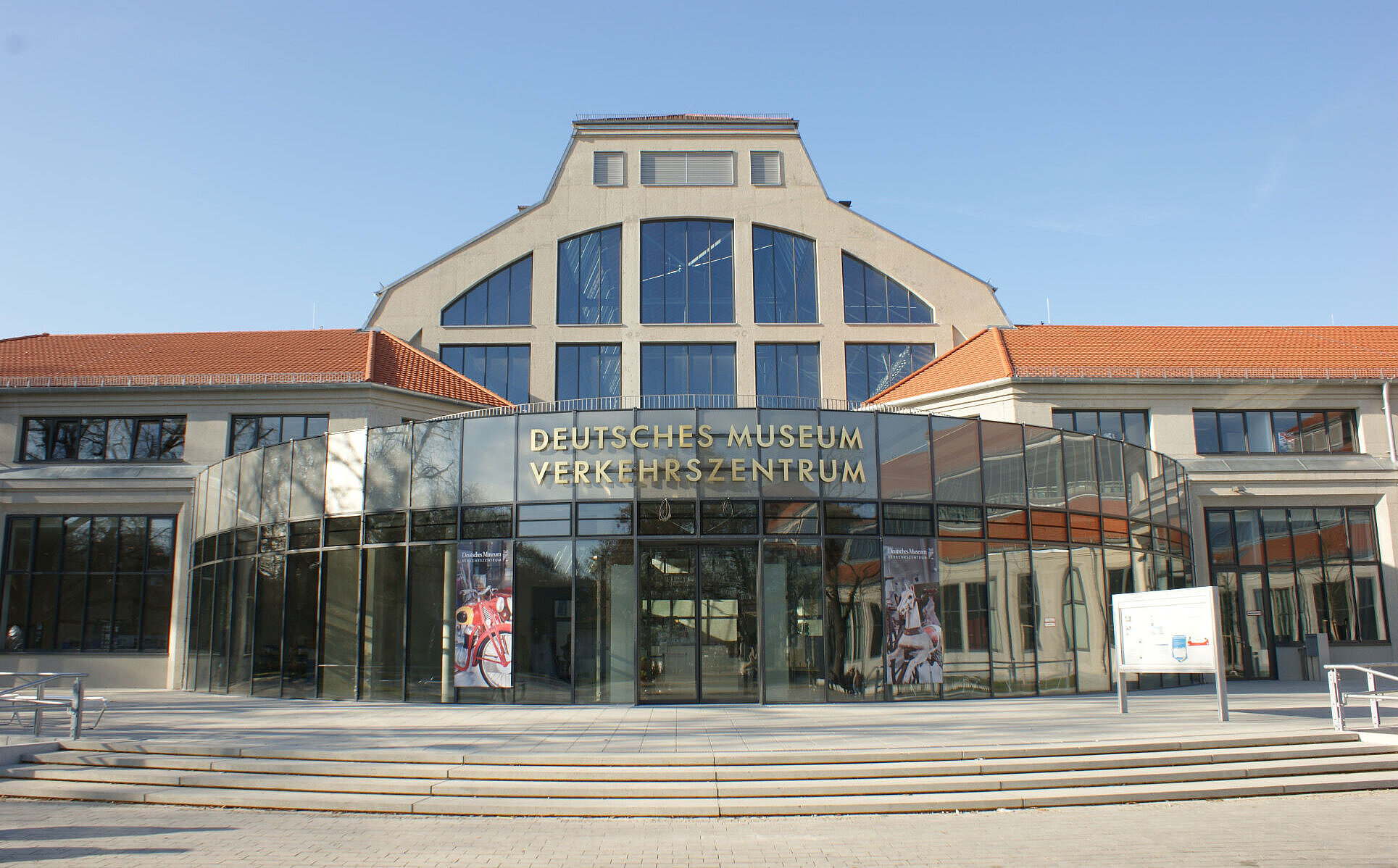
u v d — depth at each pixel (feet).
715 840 31.65
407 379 103.30
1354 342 111.86
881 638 64.54
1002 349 104.99
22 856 29.58
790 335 117.80
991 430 70.79
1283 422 101.14
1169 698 68.69
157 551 98.43
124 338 115.34
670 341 117.19
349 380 98.37
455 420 68.59
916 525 66.85
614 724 51.24
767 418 65.77
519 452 66.74
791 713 56.59
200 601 86.99
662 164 123.03
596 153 122.72
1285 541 98.78
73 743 45.44
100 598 97.86
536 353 116.67
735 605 63.72
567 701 62.85
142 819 35.29
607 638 63.46
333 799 36.83
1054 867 28.32
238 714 58.44
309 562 72.38
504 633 64.59
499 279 119.44
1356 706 61.87
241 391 99.40
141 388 99.60
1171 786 38.93
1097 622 73.67
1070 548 73.10
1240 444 100.32
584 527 64.85
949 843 31.14
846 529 65.31
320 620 70.79
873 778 38.32
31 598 98.17
